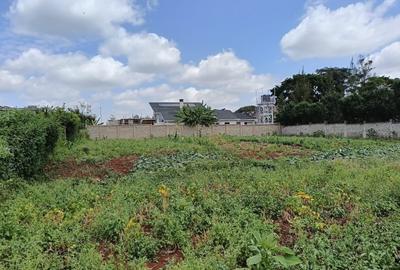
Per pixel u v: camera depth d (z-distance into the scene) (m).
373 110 29.84
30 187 8.08
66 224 5.53
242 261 4.39
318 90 53.12
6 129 9.44
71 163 13.66
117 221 5.22
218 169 11.69
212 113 36.34
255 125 38.78
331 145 21.58
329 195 7.16
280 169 10.98
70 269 4.30
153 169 13.01
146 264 4.52
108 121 49.66
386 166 10.92
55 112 18.14
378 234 5.26
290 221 5.87
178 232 5.12
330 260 4.42
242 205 6.36
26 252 4.44
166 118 48.97
